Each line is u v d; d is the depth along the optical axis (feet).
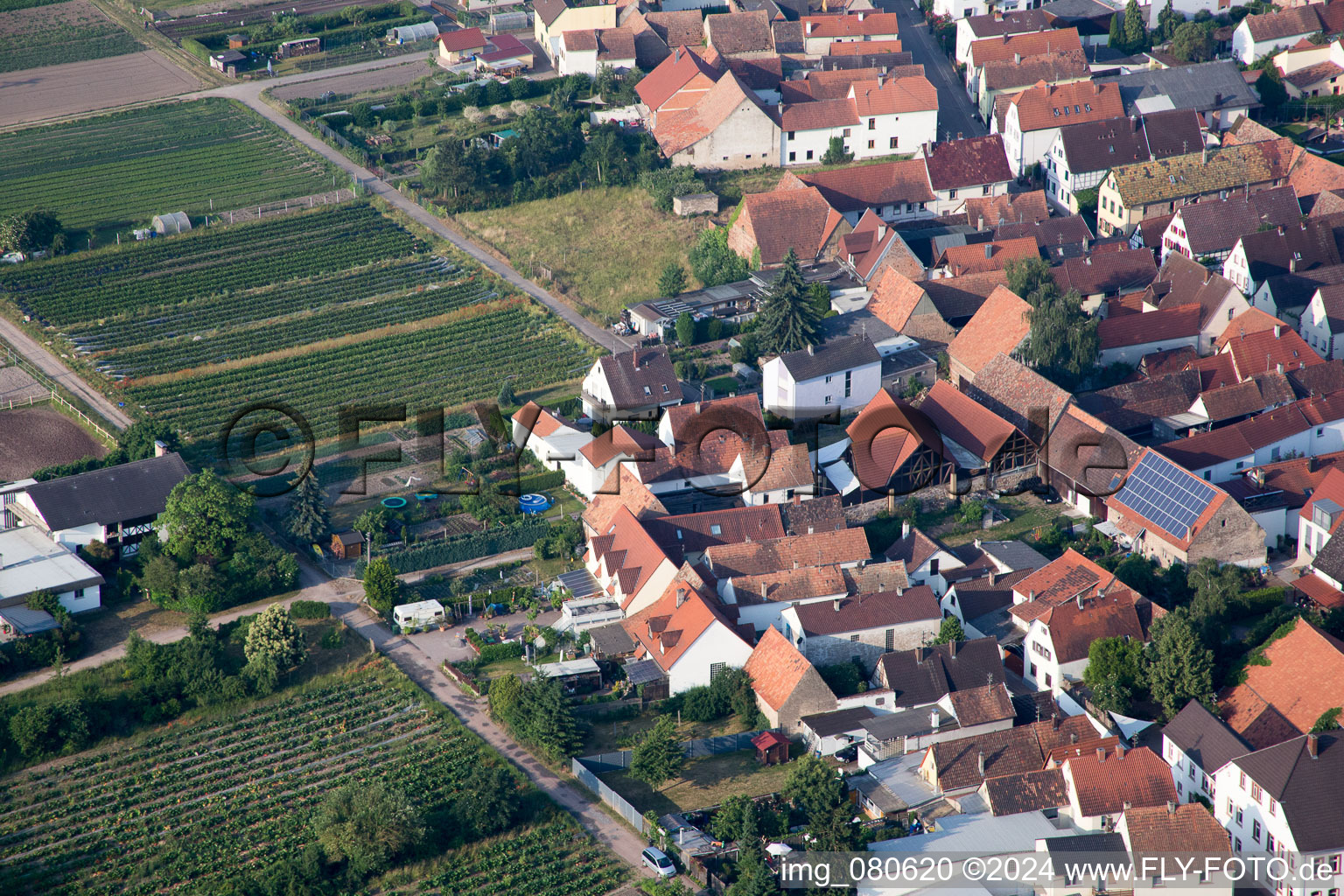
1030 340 550.77
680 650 422.00
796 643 433.07
